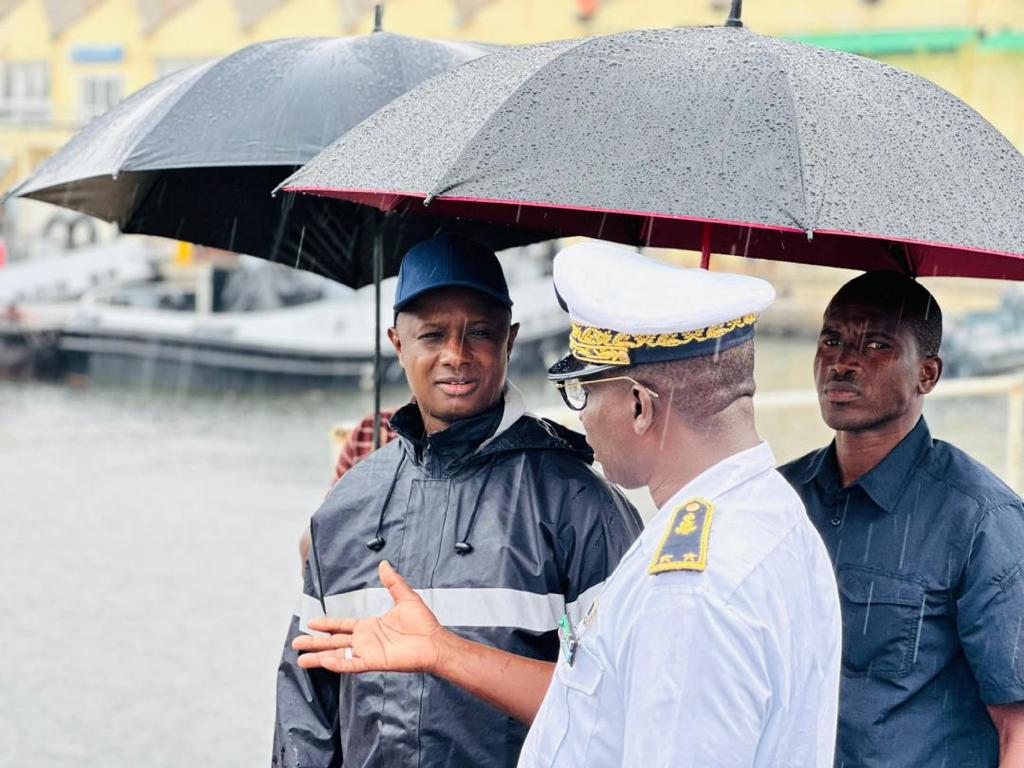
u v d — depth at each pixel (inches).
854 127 94.7
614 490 122.0
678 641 80.6
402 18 1445.6
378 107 140.9
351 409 848.3
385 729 115.0
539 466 119.8
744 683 79.7
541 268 925.8
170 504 538.3
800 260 140.4
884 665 114.0
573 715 87.6
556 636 116.2
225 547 461.4
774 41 102.8
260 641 351.9
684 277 87.3
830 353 118.6
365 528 121.6
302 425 776.9
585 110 95.2
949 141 99.5
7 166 1569.9
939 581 112.9
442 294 118.6
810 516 121.5
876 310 116.2
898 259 135.6
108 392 908.0
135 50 1566.2
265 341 907.4
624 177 89.8
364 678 116.8
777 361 1029.8
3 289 944.9
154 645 346.9
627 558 88.0
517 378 920.3
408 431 122.6
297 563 440.1
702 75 96.7
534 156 93.0
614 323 86.4
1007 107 1302.9
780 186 88.5
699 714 79.6
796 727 84.3
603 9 1369.3
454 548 117.5
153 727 288.4
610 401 89.0
